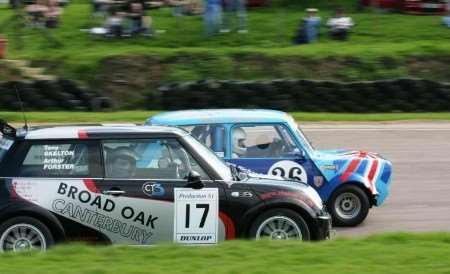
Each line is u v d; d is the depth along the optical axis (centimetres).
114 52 9662
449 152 6000
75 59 9475
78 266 2156
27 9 10794
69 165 2820
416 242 2561
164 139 2883
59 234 2766
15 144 2825
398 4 12044
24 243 2745
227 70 9400
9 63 9188
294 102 8269
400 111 8431
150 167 2848
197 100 8219
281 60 9556
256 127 3697
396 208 4206
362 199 3791
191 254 2320
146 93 9131
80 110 8300
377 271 2081
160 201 2803
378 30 11069
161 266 2147
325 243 2522
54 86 8262
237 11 11050
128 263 2206
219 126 3672
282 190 2867
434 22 11481
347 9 12131
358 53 9769
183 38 10594
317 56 9656
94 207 2784
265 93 8212
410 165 5475
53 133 2861
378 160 3844
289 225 2853
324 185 3734
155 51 9638
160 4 11719
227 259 2248
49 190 2772
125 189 2800
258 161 3662
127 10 10525
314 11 10588
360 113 8362
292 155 3703
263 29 11038
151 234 2806
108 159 2838
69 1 12606
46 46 10106
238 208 2823
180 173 2853
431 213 4088
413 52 9894
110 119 7612
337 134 6869
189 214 2814
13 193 2755
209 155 2945
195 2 11400
